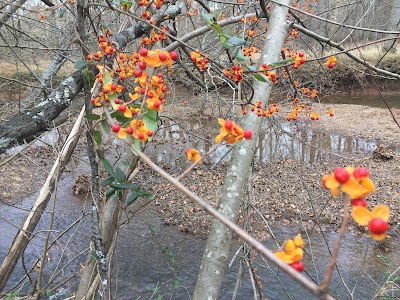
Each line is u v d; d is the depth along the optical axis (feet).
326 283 1.71
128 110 3.55
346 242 20.74
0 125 5.39
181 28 16.22
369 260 18.89
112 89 4.17
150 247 20.18
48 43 12.84
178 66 11.51
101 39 5.45
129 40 7.10
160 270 18.35
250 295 16.35
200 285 6.19
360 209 1.84
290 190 26.50
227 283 17.16
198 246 20.52
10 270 8.04
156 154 28.63
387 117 45.80
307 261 18.97
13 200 23.53
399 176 28.58
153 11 8.09
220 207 6.66
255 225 22.38
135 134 3.22
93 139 5.49
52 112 5.70
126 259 19.04
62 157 7.39
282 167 30.12
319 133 40.19
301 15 16.57
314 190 26.43
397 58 50.65
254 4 10.92
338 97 55.88
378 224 1.74
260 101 7.43
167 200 25.02
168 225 22.45
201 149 26.76
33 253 17.78
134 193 5.41
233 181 6.84
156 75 3.95
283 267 1.83
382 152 32.35
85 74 5.25
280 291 16.53
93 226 6.13
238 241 20.13
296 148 34.99
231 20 9.68
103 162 5.38
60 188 25.55
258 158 32.45
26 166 26.81
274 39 7.86
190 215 23.40
